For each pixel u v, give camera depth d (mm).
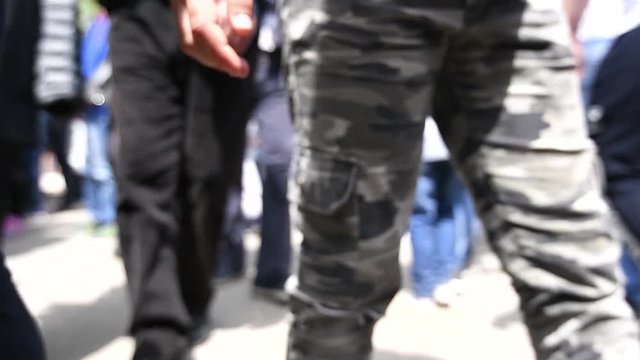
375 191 1301
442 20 1253
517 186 1312
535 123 1302
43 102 3361
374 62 1258
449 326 3076
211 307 3312
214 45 1391
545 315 1332
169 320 2383
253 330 3027
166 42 2414
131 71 2430
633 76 2332
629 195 2346
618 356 1276
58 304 3391
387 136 1281
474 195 1391
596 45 2811
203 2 1402
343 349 1380
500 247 1359
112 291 3609
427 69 1287
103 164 5109
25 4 2061
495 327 3057
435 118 1421
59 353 2754
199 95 2492
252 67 2645
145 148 2406
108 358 2709
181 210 2584
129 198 2418
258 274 3432
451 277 3436
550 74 1304
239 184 3760
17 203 2307
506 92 1313
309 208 1335
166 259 2428
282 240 3373
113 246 4746
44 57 3301
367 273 1338
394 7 1239
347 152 1292
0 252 1973
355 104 1274
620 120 2355
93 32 4754
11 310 1952
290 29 1330
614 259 1322
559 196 1294
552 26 1308
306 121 1327
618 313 1305
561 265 1298
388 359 2688
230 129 2588
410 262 4223
